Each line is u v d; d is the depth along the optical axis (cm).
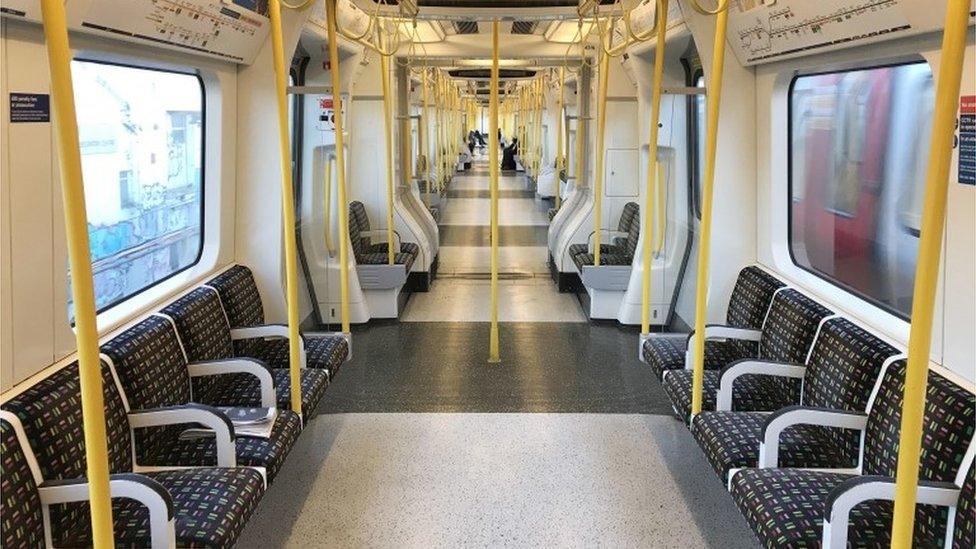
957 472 219
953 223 246
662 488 339
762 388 357
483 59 776
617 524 308
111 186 321
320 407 438
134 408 276
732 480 265
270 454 284
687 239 578
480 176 2170
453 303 705
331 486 341
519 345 568
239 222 438
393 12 532
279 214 436
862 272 351
